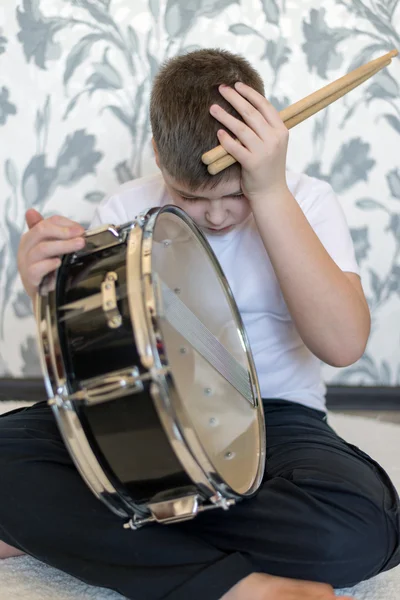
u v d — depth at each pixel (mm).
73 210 1723
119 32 1653
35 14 1656
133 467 747
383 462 1378
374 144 1691
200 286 904
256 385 964
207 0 1640
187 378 766
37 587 896
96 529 818
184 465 714
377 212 1720
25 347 1790
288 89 1667
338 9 1648
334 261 1038
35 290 800
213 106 888
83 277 766
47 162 1707
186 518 763
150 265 729
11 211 1730
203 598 769
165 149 923
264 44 1652
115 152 1693
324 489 824
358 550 808
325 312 958
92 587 895
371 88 1670
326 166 1692
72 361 736
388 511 840
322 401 1141
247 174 907
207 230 1061
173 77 955
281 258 943
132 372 698
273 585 763
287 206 936
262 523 812
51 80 1678
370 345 1776
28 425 962
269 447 966
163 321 738
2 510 855
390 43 1665
